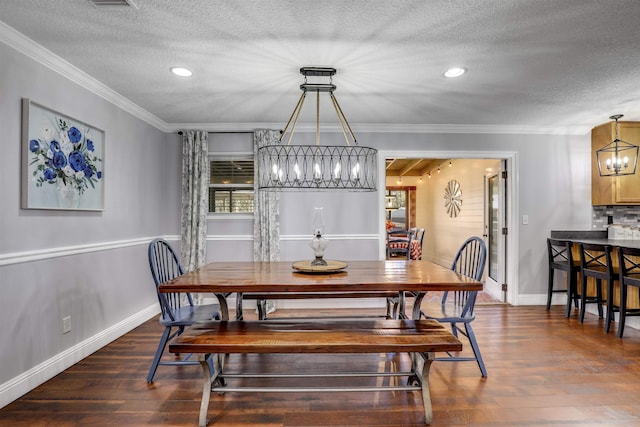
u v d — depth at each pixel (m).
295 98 3.33
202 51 2.39
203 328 2.12
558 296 4.41
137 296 3.62
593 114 3.82
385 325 2.18
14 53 2.15
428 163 8.35
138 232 3.66
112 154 3.19
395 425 1.91
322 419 1.96
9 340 2.12
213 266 2.86
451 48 2.33
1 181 2.07
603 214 4.41
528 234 4.37
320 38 2.22
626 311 3.30
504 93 3.18
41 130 2.34
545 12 1.93
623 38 2.20
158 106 3.57
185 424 1.91
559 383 2.35
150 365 2.65
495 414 2.00
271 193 4.16
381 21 2.03
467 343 3.07
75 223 2.69
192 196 4.20
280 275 2.42
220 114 3.86
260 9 1.91
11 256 2.11
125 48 2.35
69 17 1.97
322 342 1.90
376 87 3.04
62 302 2.55
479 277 2.51
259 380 2.42
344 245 4.30
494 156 4.33
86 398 2.18
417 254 7.59
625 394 2.21
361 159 3.45
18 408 2.06
